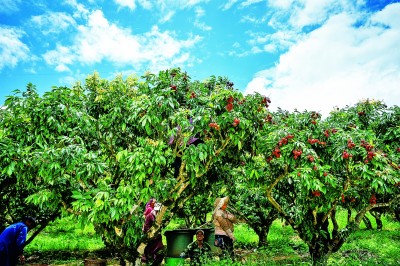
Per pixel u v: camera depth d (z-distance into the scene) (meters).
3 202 8.15
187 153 6.04
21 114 6.12
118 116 6.82
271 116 7.71
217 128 5.87
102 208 5.54
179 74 7.05
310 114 7.02
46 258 9.08
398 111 8.59
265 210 10.46
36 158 5.61
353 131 6.59
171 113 6.26
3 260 5.43
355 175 6.19
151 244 7.07
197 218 9.80
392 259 6.73
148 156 5.86
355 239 9.98
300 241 10.37
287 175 6.88
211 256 5.98
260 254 7.12
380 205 6.83
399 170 6.34
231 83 7.07
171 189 6.40
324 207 6.56
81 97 7.41
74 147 5.78
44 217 8.59
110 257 9.25
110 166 7.32
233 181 8.33
